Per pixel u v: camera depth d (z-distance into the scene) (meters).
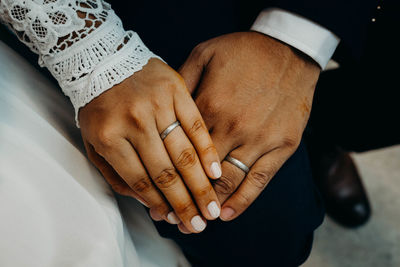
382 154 1.45
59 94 0.64
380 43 0.85
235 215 0.59
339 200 1.26
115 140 0.49
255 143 0.58
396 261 1.16
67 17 0.51
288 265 0.75
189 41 0.70
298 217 0.69
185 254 0.77
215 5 0.69
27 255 0.42
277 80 0.61
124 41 0.55
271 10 0.64
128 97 0.50
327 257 1.18
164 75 0.53
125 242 0.56
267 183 0.60
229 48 0.62
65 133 0.58
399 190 1.34
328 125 1.08
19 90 0.54
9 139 0.46
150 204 0.55
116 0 0.67
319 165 1.31
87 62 0.52
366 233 1.24
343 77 0.98
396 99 0.93
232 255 0.70
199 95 0.60
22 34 0.55
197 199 0.53
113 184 0.56
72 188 0.48
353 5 0.64
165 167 0.50
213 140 0.58
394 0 0.78
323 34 0.63
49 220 0.44
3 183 0.43
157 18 0.67
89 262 0.43
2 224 0.42
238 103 0.58
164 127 0.51
